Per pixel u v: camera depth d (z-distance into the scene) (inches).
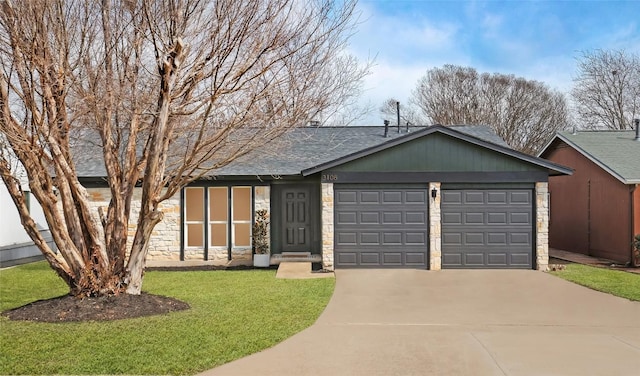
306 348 257.0
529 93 1494.8
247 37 335.3
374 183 542.3
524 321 319.6
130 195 351.9
